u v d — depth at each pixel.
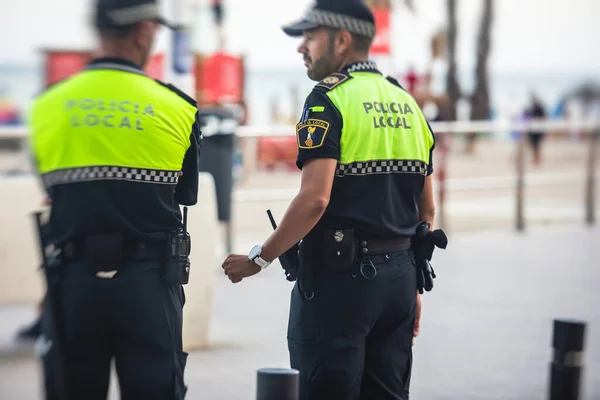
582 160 36.78
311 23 10.13
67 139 8.72
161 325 8.86
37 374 15.32
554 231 34.16
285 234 9.45
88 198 8.70
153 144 8.83
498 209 33.69
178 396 9.00
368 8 10.18
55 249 8.80
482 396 14.80
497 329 19.30
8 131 19.56
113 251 8.69
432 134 10.48
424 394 14.87
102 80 8.84
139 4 8.91
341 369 9.70
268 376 8.16
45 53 27.08
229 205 22.23
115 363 9.02
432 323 19.73
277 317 19.94
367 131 9.73
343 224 9.70
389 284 9.84
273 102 83.81
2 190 16.77
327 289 9.72
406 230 10.04
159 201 8.89
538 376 16.02
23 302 17.03
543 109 84.12
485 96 95.25
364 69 10.11
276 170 26.31
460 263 27.09
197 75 29.89
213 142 21.89
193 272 16.77
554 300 22.22
